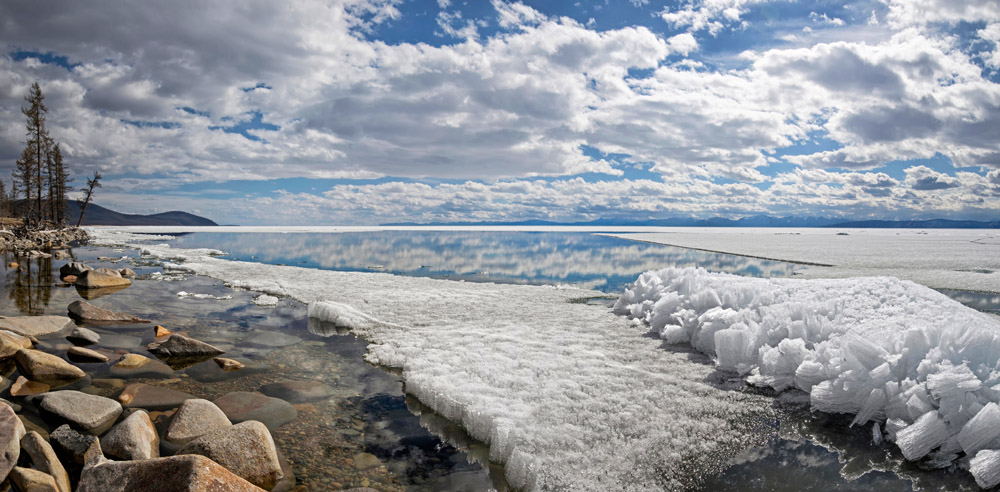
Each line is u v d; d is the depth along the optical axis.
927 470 3.54
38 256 20.80
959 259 24.81
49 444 3.43
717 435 4.05
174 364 5.90
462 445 4.02
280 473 3.38
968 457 3.53
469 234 71.56
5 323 6.82
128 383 5.14
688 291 8.22
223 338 7.15
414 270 18.77
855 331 5.53
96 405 4.23
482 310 9.31
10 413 3.59
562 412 4.38
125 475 2.77
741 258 26.12
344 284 12.92
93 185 57.66
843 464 3.62
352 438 4.05
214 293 11.33
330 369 5.81
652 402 4.68
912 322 5.57
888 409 4.15
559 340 6.97
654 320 7.61
